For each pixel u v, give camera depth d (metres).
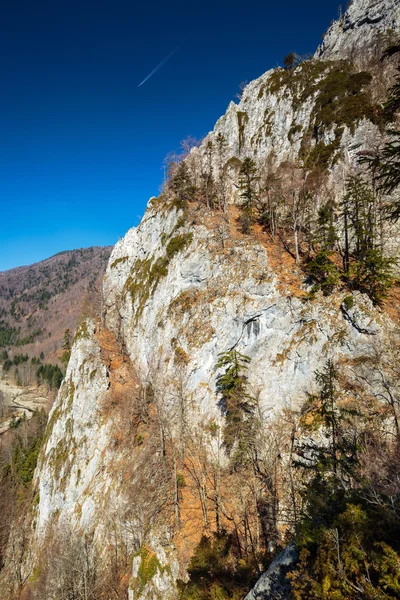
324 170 47.62
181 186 56.72
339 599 7.57
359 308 30.69
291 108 60.72
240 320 36.47
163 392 37.91
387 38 57.34
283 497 24.81
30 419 94.62
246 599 12.21
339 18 78.81
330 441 25.31
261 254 39.88
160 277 50.41
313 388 30.69
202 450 32.47
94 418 43.72
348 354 30.14
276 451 27.33
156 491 30.02
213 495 28.06
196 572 20.34
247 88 73.06
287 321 34.34
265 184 54.47
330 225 38.72
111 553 30.84
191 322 40.34
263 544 23.19
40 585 35.34
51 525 41.66
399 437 20.73
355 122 47.75
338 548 8.21
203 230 46.41
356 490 12.29
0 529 51.97
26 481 59.59
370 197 36.34
